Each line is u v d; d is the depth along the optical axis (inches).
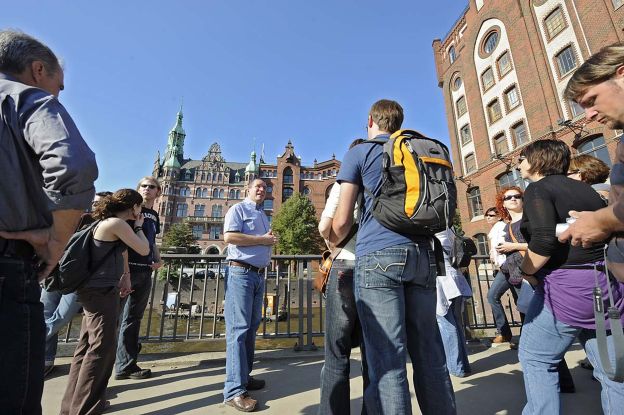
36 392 45.4
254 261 112.3
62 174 44.8
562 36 638.5
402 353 60.5
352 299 81.4
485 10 828.0
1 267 42.6
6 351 41.4
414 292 66.4
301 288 169.3
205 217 2031.3
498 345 166.9
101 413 90.9
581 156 103.7
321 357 150.0
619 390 61.6
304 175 2122.3
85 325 96.7
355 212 82.3
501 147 776.3
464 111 915.4
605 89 52.0
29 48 53.9
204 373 130.6
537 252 68.2
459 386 114.4
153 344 166.4
